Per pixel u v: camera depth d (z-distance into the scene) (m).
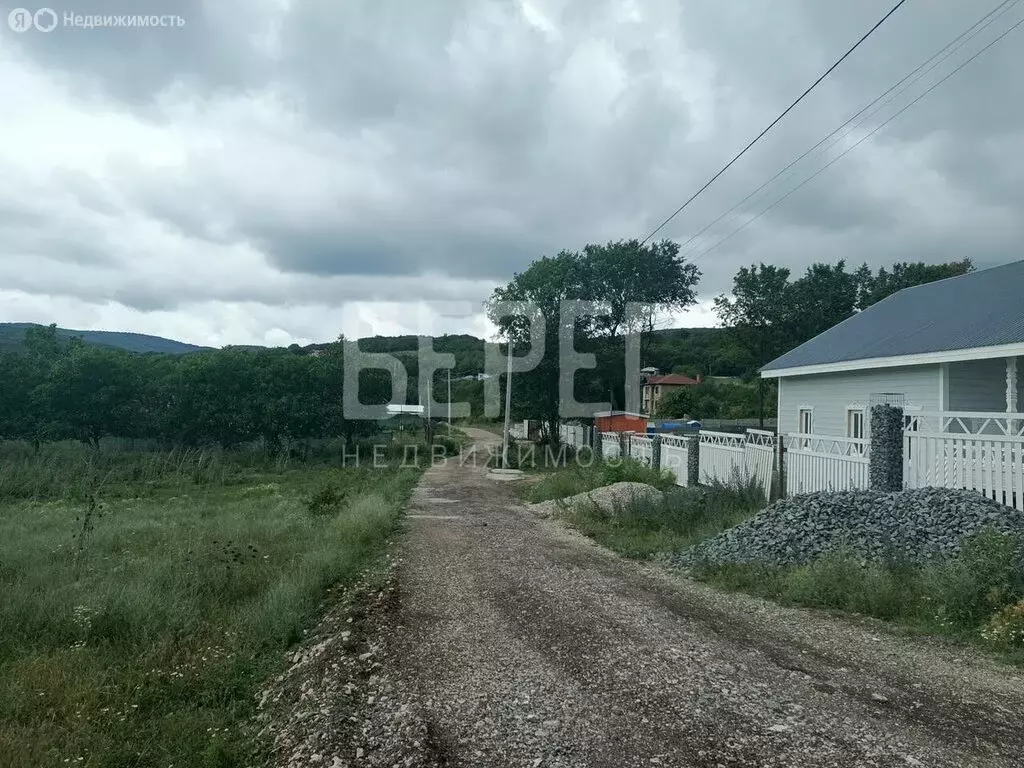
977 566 6.82
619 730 4.43
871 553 8.45
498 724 4.62
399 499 18.20
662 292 34.75
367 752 4.39
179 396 33.19
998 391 14.69
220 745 4.76
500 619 7.11
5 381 31.61
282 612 7.48
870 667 5.49
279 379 34.19
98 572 9.23
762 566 8.77
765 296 39.75
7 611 7.21
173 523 14.27
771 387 47.69
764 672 5.39
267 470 30.67
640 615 7.14
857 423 17.48
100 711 5.37
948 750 4.04
